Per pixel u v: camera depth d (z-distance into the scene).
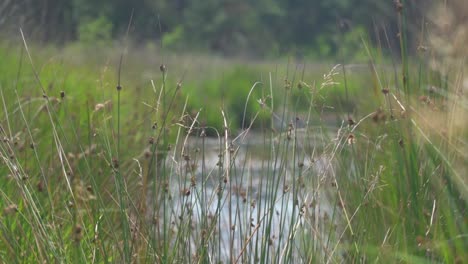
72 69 15.77
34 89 11.90
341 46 9.14
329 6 55.59
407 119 7.11
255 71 25.94
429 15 7.46
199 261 6.86
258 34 61.91
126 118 12.51
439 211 6.73
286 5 59.47
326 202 8.21
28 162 9.09
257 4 62.31
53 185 8.70
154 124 7.22
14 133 9.39
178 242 7.04
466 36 6.98
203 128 7.49
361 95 9.02
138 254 6.80
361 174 7.67
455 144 6.81
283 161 7.55
